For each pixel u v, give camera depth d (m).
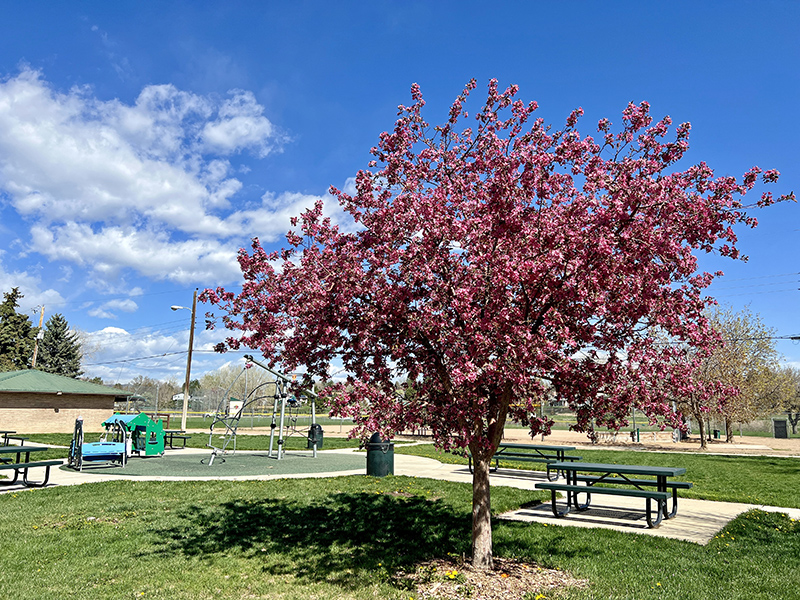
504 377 4.73
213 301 6.37
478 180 6.05
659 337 5.39
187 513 8.84
